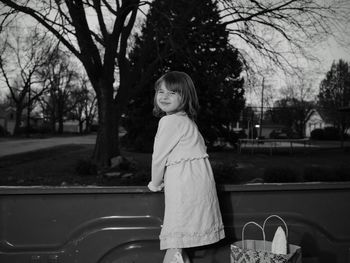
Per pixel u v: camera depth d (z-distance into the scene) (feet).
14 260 7.10
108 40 44.62
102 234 7.25
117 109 47.03
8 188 7.08
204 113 80.18
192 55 50.08
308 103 175.11
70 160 55.98
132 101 80.84
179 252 6.70
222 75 62.80
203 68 57.21
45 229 7.17
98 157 45.29
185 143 7.23
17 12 36.24
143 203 7.33
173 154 7.16
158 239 7.33
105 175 39.01
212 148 87.04
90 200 7.25
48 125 252.62
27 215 7.14
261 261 6.23
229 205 7.61
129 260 7.29
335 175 37.35
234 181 33.45
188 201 6.82
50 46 39.40
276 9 42.68
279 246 6.42
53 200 7.19
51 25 37.58
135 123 81.30
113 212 7.27
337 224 7.83
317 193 7.81
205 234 6.81
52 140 136.26
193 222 6.77
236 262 6.48
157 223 7.32
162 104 7.66
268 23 43.60
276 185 7.63
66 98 224.74
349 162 59.52
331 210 7.83
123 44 49.14
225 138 86.94
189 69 68.59
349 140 156.97
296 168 49.44
